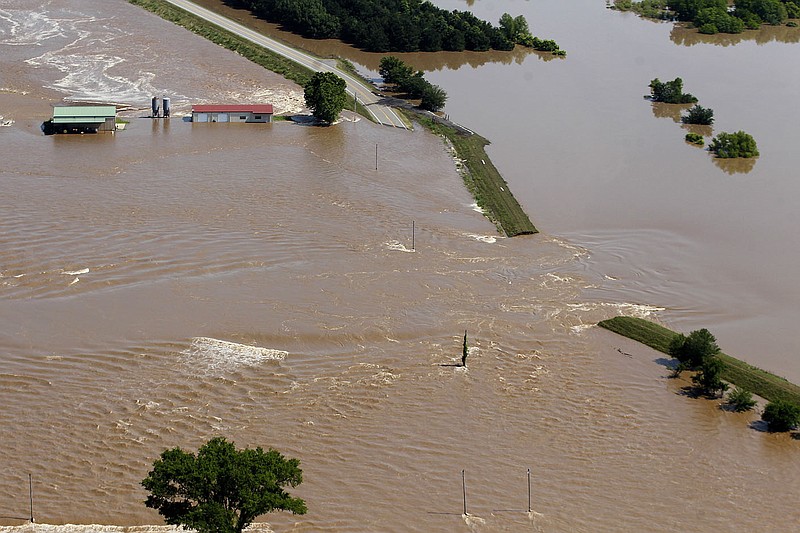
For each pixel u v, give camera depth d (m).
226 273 120.62
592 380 102.88
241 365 102.06
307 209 141.25
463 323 112.38
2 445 89.00
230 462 73.62
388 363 103.81
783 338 113.12
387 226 137.25
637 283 125.50
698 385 102.69
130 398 96.06
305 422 93.56
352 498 83.69
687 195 155.00
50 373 99.50
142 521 80.62
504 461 89.31
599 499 84.75
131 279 118.19
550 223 143.25
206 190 146.25
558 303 118.69
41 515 80.88
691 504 84.44
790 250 136.62
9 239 126.50
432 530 80.25
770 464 89.94
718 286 125.69
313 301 114.69
